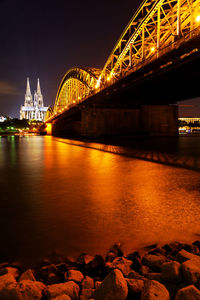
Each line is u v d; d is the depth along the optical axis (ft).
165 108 212.43
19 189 34.76
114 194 30.99
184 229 19.27
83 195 30.78
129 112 206.28
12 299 9.63
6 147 130.72
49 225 20.71
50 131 449.48
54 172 49.52
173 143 137.39
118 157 78.64
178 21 88.48
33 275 12.69
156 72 110.52
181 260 12.55
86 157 79.10
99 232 18.95
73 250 16.19
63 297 9.67
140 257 14.56
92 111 201.26
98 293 10.03
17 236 18.57
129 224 20.49
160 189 33.30
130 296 10.53
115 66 153.17
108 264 13.46
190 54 86.07
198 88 143.13
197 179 40.19
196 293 9.30
